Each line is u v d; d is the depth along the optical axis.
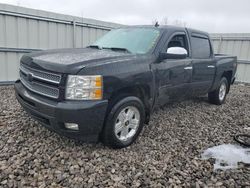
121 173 2.77
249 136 4.08
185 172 2.88
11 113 4.44
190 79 4.73
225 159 3.23
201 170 2.94
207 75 5.35
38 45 7.72
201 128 4.42
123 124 3.36
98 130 3.05
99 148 3.31
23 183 2.48
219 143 3.79
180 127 4.39
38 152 3.08
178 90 4.47
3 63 7.09
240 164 3.13
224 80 6.38
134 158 3.12
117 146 3.31
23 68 3.57
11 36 7.05
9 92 6.34
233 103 6.80
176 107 5.80
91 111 2.84
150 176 2.75
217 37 11.91
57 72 2.86
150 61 3.67
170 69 4.09
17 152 3.05
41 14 7.54
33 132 3.65
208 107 6.05
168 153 3.33
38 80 3.10
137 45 4.00
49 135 3.58
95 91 2.88
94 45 4.51
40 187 2.44
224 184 2.68
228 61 6.28
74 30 8.58
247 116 5.47
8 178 2.54
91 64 2.93
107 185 2.54
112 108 3.16
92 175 2.69
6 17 6.85
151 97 3.75
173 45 4.34
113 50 3.95
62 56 3.28
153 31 4.25
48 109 2.87
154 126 4.33
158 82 3.86
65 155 3.05
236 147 3.64
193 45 4.90
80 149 3.24
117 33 4.64
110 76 3.01
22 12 7.08
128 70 3.25
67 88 2.82
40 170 2.72
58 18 8.02
